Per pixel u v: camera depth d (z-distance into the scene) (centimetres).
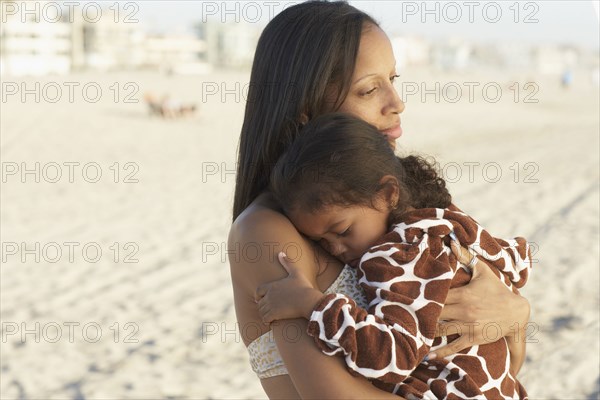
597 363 513
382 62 175
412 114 3316
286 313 150
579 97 5519
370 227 163
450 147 2061
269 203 169
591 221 977
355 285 165
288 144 170
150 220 1121
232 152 1998
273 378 162
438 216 168
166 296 736
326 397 146
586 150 1872
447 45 14500
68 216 1166
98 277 815
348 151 157
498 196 1198
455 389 157
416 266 158
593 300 637
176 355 586
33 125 2480
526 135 2464
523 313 168
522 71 14175
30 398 516
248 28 11275
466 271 169
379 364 146
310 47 169
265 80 175
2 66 8338
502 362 166
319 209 158
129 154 1938
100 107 3189
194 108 2878
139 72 7988
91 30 9106
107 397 513
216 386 528
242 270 162
